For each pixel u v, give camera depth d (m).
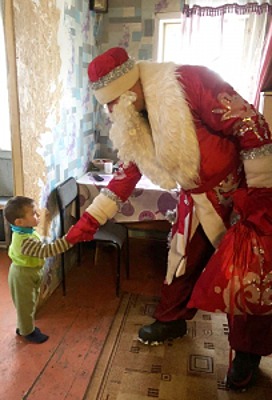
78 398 1.49
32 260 1.71
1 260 2.69
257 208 1.17
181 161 1.26
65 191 2.18
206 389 1.56
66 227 2.36
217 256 1.26
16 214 1.64
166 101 1.19
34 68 1.78
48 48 1.92
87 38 2.59
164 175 1.36
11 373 1.61
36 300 1.83
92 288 2.35
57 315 2.05
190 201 1.52
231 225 1.44
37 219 1.71
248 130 1.15
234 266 1.22
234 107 1.16
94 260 2.72
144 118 1.34
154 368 1.67
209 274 1.27
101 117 3.01
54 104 2.07
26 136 1.76
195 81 1.20
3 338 1.84
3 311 2.07
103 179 2.56
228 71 2.66
